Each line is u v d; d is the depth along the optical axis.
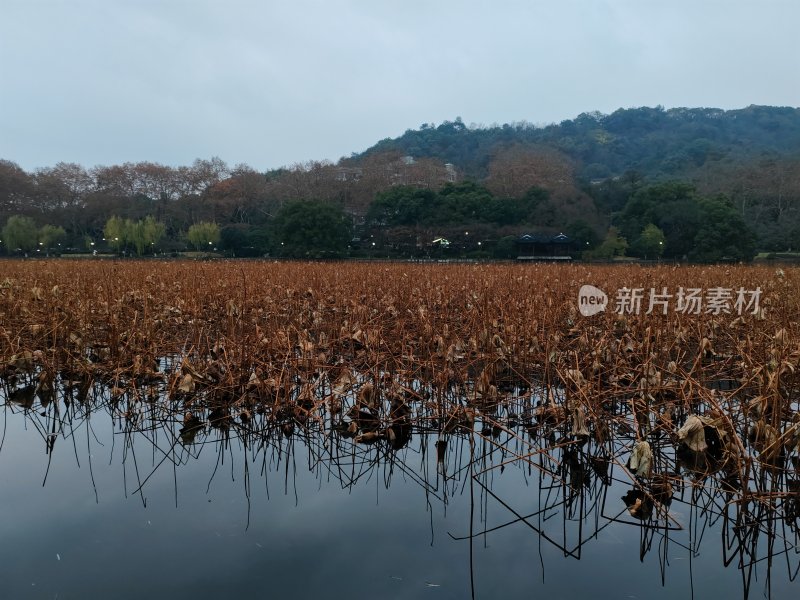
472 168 134.38
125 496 4.54
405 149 165.88
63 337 7.38
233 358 6.66
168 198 92.75
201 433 5.88
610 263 54.03
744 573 3.52
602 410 5.25
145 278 13.77
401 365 6.70
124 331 7.85
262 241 70.81
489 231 67.44
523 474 4.95
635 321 8.02
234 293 11.29
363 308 9.29
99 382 7.06
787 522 3.95
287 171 113.06
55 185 83.62
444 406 5.75
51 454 5.34
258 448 5.51
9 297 9.48
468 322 8.73
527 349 7.28
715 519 4.15
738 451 3.90
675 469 4.58
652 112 183.75
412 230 68.50
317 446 5.50
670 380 5.76
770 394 4.31
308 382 6.10
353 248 68.25
